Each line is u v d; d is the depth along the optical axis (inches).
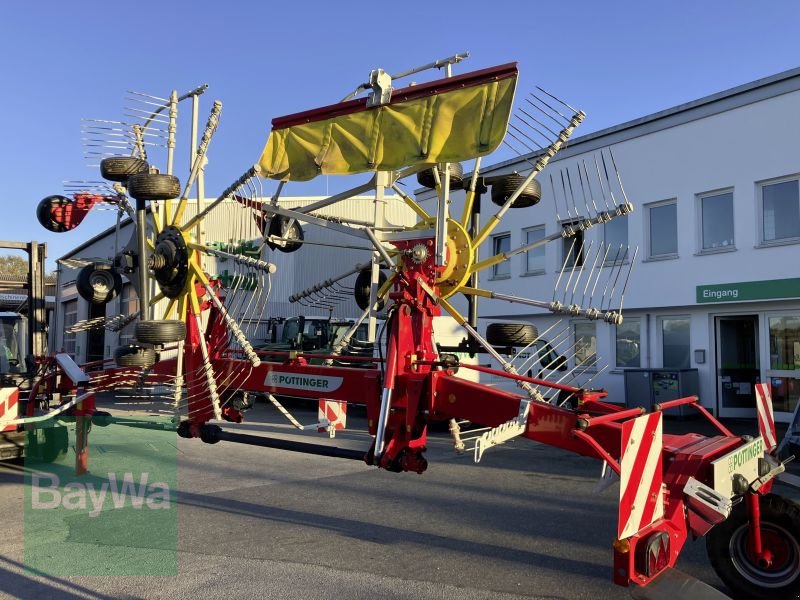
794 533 156.6
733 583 162.6
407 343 183.8
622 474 119.9
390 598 163.8
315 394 203.8
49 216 225.9
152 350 212.4
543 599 163.6
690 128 536.7
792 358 493.7
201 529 221.1
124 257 214.5
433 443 415.8
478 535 216.7
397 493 275.9
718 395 533.6
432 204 625.6
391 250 214.8
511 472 321.7
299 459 351.9
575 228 208.7
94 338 317.4
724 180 514.3
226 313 200.4
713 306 530.0
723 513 132.6
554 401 218.7
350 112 180.9
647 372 527.2
